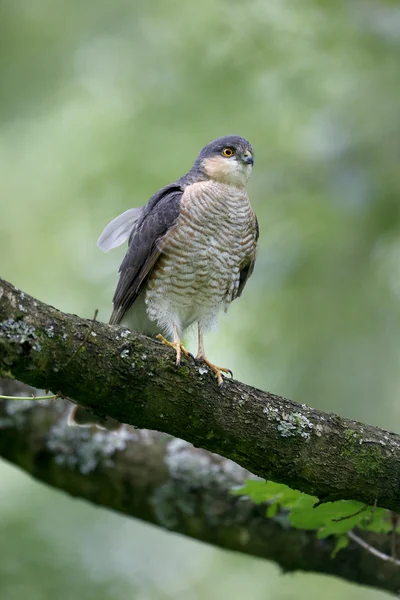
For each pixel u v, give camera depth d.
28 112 12.70
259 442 6.69
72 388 6.05
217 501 8.78
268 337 12.03
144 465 8.93
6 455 9.30
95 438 9.04
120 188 12.27
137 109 12.50
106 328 6.16
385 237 12.14
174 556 11.66
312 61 12.20
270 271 12.11
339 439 6.83
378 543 8.43
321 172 12.38
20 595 10.23
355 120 12.34
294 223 12.26
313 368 11.85
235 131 12.39
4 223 12.53
